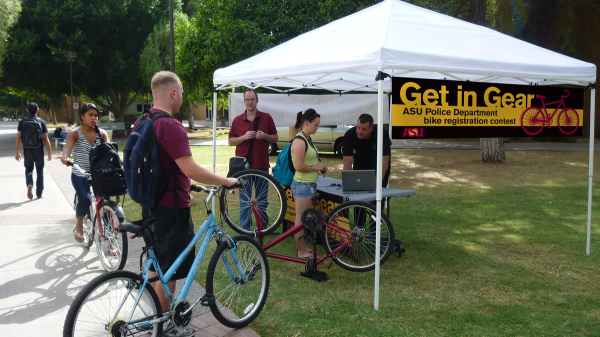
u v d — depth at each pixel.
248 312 3.25
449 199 7.95
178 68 17.89
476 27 4.70
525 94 4.31
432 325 3.23
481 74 3.72
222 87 5.87
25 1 23.05
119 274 2.53
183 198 2.80
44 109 62.81
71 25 23.50
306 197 4.48
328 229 4.17
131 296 2.60
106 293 2.50
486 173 11.05
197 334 3.06
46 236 5.46
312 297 3.72
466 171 11.42
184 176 2.82
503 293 3.82
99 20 23.28
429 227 6.06
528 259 4.71
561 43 17.25
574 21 17.48
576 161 13.06
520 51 4.34
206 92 19.14
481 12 12.84
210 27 14.51
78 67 23.45
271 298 3.71
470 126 4.01
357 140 5.04
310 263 4.09
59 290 3.82
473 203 7.61
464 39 4.19
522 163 12.70
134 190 2.64
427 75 5.89
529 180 9.96
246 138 5.26
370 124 4.71
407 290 3.88
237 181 2.94
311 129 4.36
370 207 3.96
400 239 5.50
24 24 23.14
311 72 3.82
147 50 24.14
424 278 4.18
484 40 4.36
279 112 6.96
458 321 3.29
